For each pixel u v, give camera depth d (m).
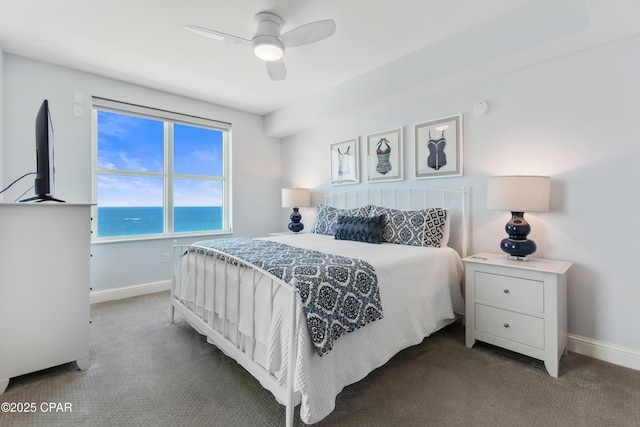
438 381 1.77
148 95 3.45
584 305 2.09
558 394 1.64
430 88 2.74
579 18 1.83
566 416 1.47
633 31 1.84
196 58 2.74
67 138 2.96
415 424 1.42
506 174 2.44
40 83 2.81
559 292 1.88
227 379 1.78
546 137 2.24
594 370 1.88
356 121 3.62
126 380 1.76
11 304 1.66
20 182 2.71
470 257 2.30
